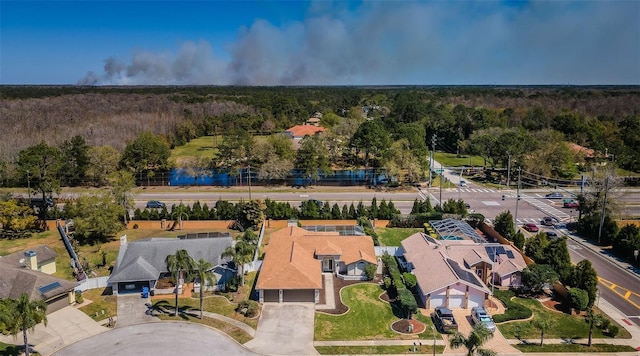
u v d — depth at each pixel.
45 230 77.19
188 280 49.09
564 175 112.38
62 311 49.84
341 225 75.75
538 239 60.94
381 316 49.41
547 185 109.06
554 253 56.69
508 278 55.84
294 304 51.84
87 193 81.19
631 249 63.78
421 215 78.69
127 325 47.12
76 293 51.94
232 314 49.47
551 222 80.31
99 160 106.25
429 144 169.25
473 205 92.44
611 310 50.69
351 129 131.25
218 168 110.88
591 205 75.56
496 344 44.09
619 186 87.56
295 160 110.44
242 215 77.12
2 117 150.25
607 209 74.38
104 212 69.88
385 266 60.41
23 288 48.88
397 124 157.88
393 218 78.69
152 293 53.69
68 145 109.31
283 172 105.56
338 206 86.19
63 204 90.62
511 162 113.50
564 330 46.62
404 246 63.59
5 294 48.47
